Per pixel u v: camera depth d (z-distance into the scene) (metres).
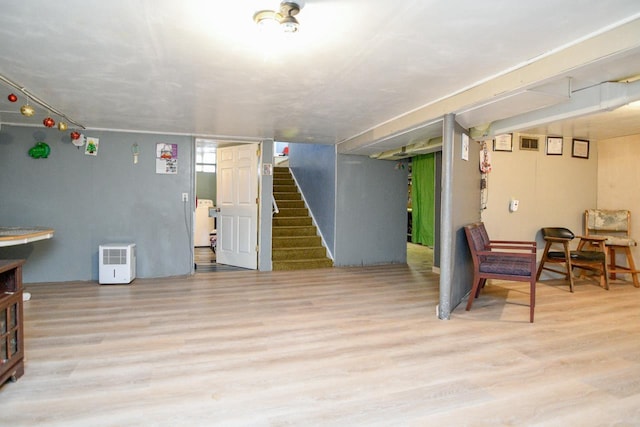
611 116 4.12
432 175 6.73
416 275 5.58
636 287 4.84
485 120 3.74
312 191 7.21
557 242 5.04
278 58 2.57
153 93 3.40
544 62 2.52
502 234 5.11
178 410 1.99
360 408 2.03
